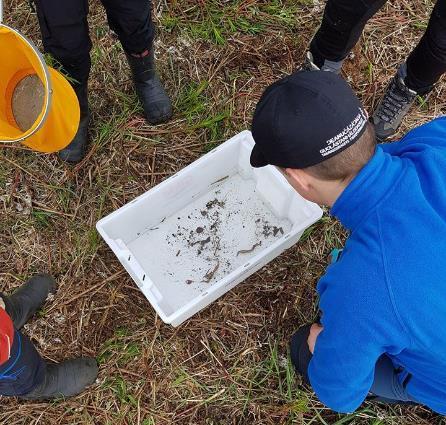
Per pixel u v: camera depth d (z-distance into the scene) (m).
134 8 1.53
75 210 1.90
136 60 1.79
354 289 0.96
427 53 1.62
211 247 1.88
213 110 2.03
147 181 1.95
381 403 1.69
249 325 1.79
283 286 1.82
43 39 1.54
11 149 1.95
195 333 1.78
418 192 0.96
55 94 1.41
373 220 0.97
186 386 1.73
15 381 1.42
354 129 0.95
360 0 1.49
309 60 1.89
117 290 1.81
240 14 2.15
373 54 2.12
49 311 1.79
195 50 2.10
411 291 0.92
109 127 1.98
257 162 1.16
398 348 1.00
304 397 1.70
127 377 1.74
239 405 1.71
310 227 1.88
